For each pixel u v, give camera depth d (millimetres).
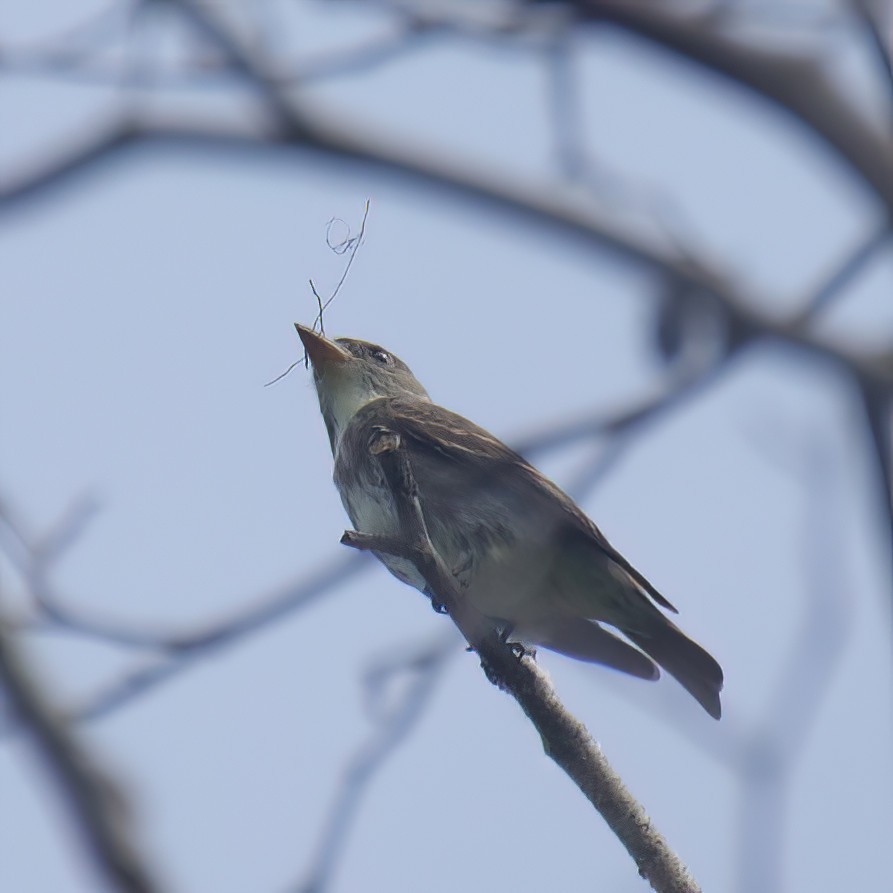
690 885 7844
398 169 6121
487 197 6164
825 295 5859
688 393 6281
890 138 5023
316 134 6059
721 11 5012
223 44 6141
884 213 5145
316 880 8070
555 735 8047
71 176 5980
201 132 6086
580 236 6145
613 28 5047
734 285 6031
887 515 5609
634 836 7902
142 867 7520
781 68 4980
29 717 7852
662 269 6066
